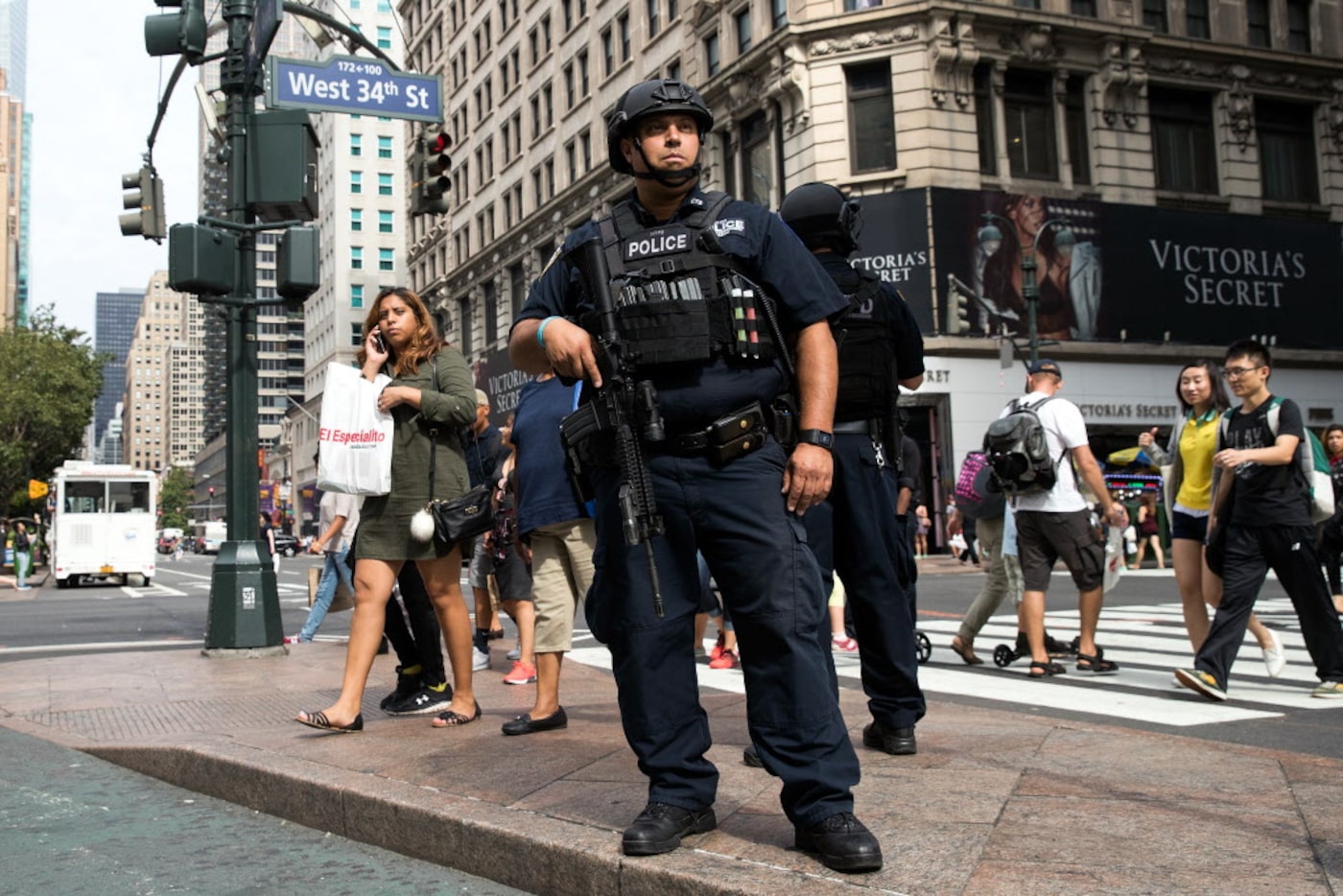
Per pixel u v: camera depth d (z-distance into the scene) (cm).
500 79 4888
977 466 748
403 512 475
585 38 3984
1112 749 386
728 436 266
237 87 880
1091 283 2723
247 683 678
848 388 396
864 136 2658
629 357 267
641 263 275
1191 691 604
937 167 2597
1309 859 257
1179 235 2842
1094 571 673
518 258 4569
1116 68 2786
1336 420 3019
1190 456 605
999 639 905
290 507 10444
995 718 466
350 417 469
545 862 285
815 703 263
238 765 407
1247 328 2906
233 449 860
